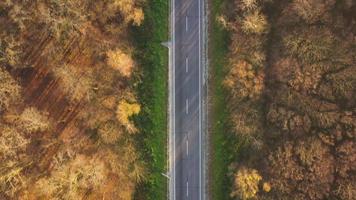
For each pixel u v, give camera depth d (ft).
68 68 235.20
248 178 221.87
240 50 227.61
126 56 230.89
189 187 246.27
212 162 244.83
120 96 235.81
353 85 210.59
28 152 230.27
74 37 234.58
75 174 223.30
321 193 210.38
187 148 246.47
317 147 211.00
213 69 244.01
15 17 219.20
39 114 229.86
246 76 224.94
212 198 244.42
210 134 245.04
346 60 211.82
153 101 245.45
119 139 238.07
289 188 215.92
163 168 246.27
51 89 241.35
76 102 239.50
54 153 234.79
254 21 221.25
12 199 225.15
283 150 217.36
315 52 214.48
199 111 245.86
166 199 245.86
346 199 207.10
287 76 218.59
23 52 233.14
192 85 246.06
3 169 220.02
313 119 213.87
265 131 225.97
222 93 242.58
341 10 214.69
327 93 213.05
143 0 237.66
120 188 238.68
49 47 235.81
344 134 208.23
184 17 245.86
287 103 219.20
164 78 246.06
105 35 235.20
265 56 224.33
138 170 241.14
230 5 231.50
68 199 222.89
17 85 226.99
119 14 231.30
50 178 223.10
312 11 214.07
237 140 239.91
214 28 243.60
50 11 221.87
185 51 245.86
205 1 244.63
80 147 235.61
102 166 230.48
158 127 246.06
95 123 236.43
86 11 226.79
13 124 221.25
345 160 207.21
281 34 222.48
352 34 213.25
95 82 235.61
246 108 229.86
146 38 244.63
